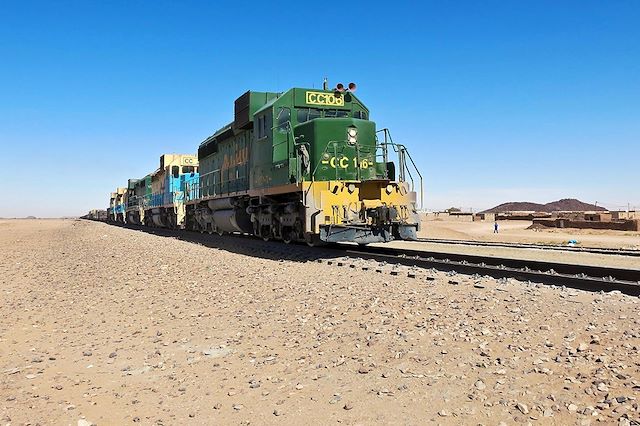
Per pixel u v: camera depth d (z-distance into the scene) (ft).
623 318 17.66
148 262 46.42
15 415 13.44
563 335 16.65
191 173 100.99
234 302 26.84
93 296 31.63
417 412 12.44
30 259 55.77
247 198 59.47
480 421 11.72
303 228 44.57
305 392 14.26
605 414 11.43
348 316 21.56
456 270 31.19
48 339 21.80
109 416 13.39
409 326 19.11
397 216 43.70
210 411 13.48
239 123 58.34
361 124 46.50
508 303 20.97
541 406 12.07
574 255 46.01
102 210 267.18
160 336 21.58
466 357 15.53
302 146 44.27
